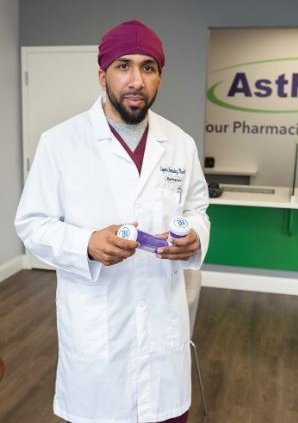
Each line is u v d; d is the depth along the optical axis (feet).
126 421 4.53
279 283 13.89
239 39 20.36
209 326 11.49
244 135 21.25
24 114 14.76
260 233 13.76
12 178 14.74
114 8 13.64
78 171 4.31
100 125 4.38
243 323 11.71
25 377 8.88
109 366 4.39
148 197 4.43
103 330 4.35
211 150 21.66
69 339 4.43
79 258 4.01
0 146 13.94
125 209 4.37
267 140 21.11
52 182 4.35
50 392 8.39
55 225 4.25
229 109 21.12
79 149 4.36
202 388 7.84
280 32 19.98
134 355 4.47
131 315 4.42
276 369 9.43
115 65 3.99
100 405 4.47
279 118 20.80
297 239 13.56
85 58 14.02
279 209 13.51
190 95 13.61
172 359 4.58
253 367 9.49
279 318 12.07
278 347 10.41
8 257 14.76
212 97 21.12
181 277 4.68
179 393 4.67
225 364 9.59
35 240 4.24
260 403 8.26
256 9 12.93
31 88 14.57
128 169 4.37
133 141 4.43
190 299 6.55
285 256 13.74
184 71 13.53
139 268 4.35
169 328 4.55
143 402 4.55
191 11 13.24
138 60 3.94
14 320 11.50
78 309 4.35
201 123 13.69
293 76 20.31
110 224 4.36
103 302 4.33
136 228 3.95
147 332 4.47
